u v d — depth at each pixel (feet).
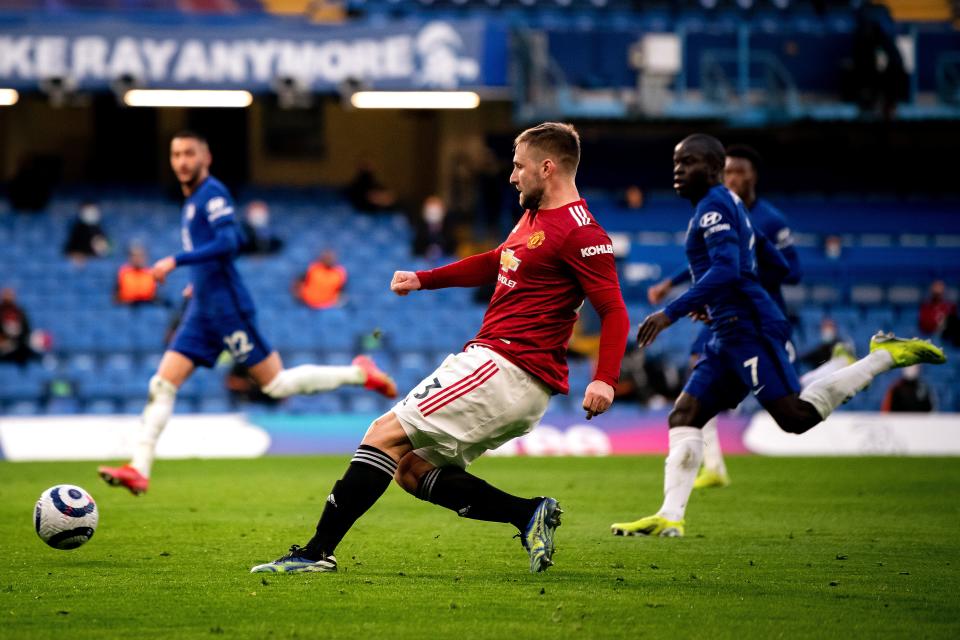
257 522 98.53
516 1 311.88
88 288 270.05
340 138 337.52
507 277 69.31
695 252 89.25
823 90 282.56
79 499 78.43
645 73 276.00
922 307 264.52
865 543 86.07
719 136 312.50
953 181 315.17
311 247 291.38
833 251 297.74
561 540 87.25
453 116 317.22
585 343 269.44
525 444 195.83
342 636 53.11
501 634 53.52
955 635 53.98
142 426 107.96
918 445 197.57
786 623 56.49
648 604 61.05
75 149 332.60
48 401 237.45
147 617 57.36
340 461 175.63
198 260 106.52
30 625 55.67
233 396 232.32
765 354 87.20
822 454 195.21
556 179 69.10
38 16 279.49
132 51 262.47
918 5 321.52
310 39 263.90
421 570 72.18
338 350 254.68
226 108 334.44
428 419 67.51
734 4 318.86
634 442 199.31
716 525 97.40
